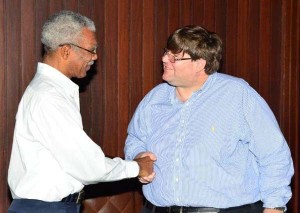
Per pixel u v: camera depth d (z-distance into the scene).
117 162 2.54
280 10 4.20
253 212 2.54
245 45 4.09
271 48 4.19
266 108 2.52
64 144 2.41
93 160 2.45
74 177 2.47
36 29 3.46
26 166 2.47
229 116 2.49
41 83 2.49
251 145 2.52
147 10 3.77
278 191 2.48
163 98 2.70
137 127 2.76
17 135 2.51
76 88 2.58
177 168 2.52
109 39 3.67
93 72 3.65
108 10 3.66
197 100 2.56
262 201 2.55
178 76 2.54
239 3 4.06
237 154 2.51
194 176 2.49
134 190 3.76
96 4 3.62
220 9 3.99
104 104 3.70
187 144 2.51
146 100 2.74
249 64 4.12
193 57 2.51
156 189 2.60
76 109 2.48
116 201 3.70
